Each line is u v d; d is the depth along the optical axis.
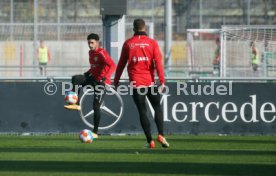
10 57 93.44
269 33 74.62
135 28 34.50
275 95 44.44
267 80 45.22
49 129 44.62
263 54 74.88
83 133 39.09
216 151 34.59
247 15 106.94
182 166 28.56
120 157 31.73
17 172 26.55
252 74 79.44
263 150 35.22
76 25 83.56
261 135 44.41
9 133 44.62
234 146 37.22
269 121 44.44
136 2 110.56
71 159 30.94
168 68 80.25
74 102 40.69
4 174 25.97
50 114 44.62
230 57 84.00
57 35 94.38
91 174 26.03
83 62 95.00
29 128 44.62
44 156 32.12
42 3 109.00
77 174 26.02
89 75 40.78
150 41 34.16
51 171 26.88
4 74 93.56
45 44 94.31
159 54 34.09
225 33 73.00
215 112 44.47
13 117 44.62
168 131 44.50
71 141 40.00
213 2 109.38
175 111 44.53
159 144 38.22
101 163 29.50
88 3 110.75
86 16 110.25
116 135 44.22
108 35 47.59
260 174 26.23
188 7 109.00
